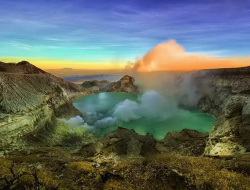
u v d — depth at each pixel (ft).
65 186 34.35
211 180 32.37
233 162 43.11
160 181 34.32
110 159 72.84
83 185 36.11
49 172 41.39
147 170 39.63
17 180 32.17
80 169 44.80
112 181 36.63
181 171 36.91
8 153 78.54
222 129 76.64
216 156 57.16
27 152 79.46
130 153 92.38
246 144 61.36
